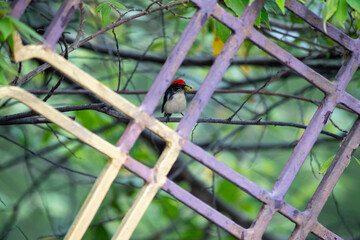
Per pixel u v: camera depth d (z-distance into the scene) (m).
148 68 10.21
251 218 10.38
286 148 10.63
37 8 8.01
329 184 4.50
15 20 3.10
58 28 3.38
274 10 5.26
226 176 3.96
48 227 9.58
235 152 11.09
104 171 3.60
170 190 3.78
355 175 11.02
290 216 4.30
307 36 9.05
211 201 10.21
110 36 9.61
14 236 9.32
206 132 11.98
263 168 11.81
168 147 3.78
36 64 7.89
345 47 4.40
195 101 3.83
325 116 4.36
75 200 9.02
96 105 5.30
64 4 3.40
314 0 8.19
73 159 9.75
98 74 9.96
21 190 10.06
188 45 3.74
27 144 8.49
